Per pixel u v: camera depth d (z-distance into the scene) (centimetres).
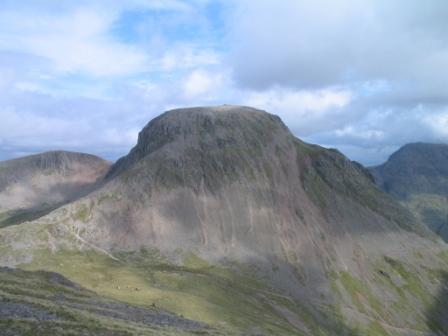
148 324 7031
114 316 7038
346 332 19125
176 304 13325
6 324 4944
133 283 15838
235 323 13238
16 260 19838
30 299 6400
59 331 5022
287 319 17500
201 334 7288
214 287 18088
